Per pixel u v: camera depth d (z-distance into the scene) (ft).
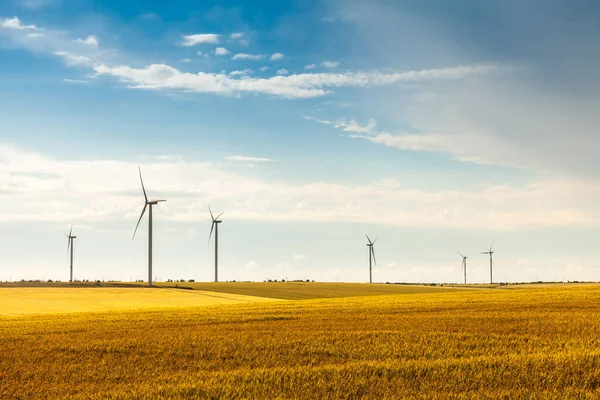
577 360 62.28
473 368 60.29
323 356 69.67
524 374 57.62
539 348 71.97
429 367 61.05
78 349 75.77
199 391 53.42
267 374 59.16
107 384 57.57
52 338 86.63
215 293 282.77
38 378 60.54
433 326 93.40
